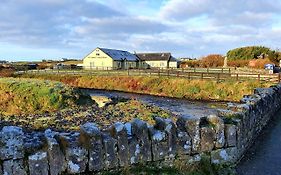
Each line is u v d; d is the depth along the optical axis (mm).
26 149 4895
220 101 34281
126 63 82000
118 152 5613
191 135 6516
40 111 22531
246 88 35188
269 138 10312
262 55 72688
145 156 5922
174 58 90688
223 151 6961
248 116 8883
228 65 69750
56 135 5379
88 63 78875
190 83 40281
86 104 25828
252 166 7480
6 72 61969
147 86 44281
